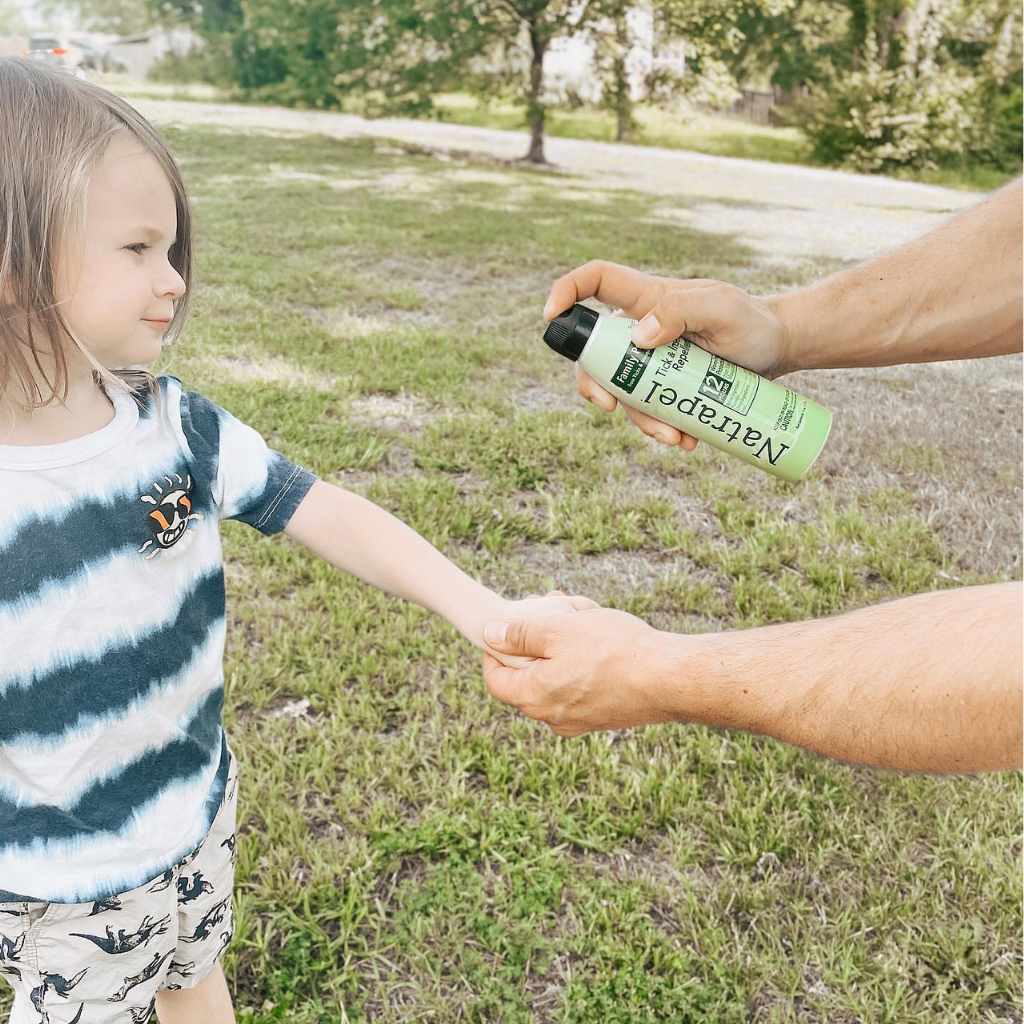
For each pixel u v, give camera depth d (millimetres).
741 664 1283
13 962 1413
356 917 2170
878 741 1147
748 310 1792
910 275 1813
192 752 1498
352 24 18641
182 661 1446
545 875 2281
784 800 2518
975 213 1847
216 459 1495
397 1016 1999
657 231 10258
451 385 5238
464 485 4184
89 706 1358
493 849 2332
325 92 21594
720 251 9289
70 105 1226
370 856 2303
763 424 1799
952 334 1816
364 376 5320
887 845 2414
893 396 5523
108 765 1396
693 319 1762
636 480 4328
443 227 9766
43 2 27438
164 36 25203
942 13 18625
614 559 3693
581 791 2549
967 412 5316
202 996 1792
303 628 3090
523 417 4840
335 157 14930
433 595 1653
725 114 21953
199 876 1576
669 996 2029
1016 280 1772
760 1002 2055
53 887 1359
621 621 1465
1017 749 1062
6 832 1343
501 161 16375
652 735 2711
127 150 1256
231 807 1622
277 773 2512
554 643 1477
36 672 1316
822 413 1819
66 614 1320
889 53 19328
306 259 8109
